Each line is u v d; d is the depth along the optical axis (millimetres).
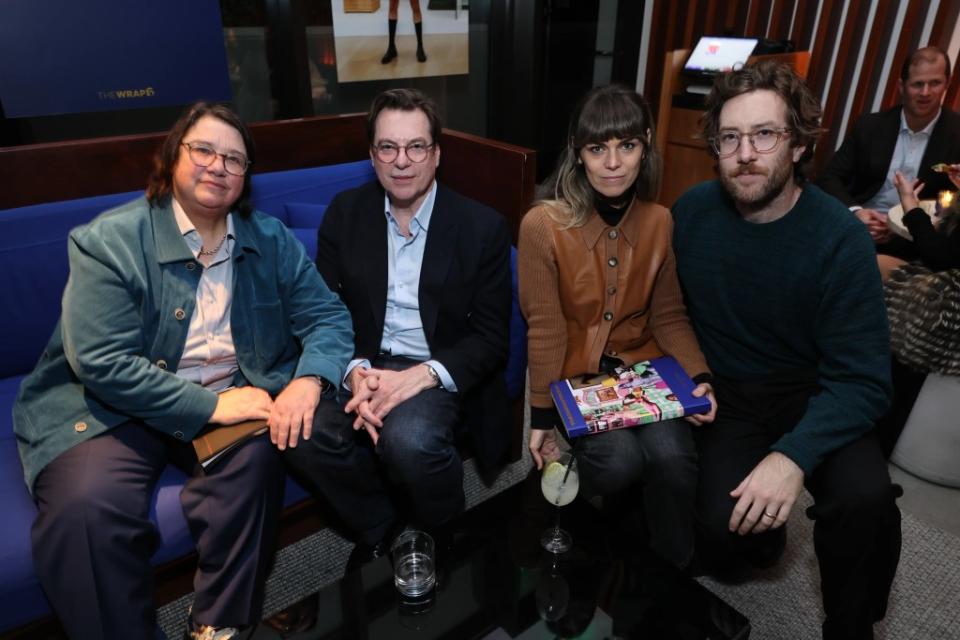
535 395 1546
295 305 1554
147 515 1262
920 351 1761
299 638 1036
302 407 1384
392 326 1623
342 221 1623
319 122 2227
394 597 1117
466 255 1541
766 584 1573
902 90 2586
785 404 1428
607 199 1461
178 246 1326
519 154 1844
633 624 1054
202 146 1271
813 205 1330
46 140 2564
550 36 3881
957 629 1448
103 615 1168
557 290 1517
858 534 1211
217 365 1454
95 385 1233
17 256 1617
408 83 3539
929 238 1760
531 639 1039
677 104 3725
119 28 2289
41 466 1239
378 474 1578
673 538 1436
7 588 1150
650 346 1590
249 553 1317
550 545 1201
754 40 3459
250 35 2895
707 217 1460
